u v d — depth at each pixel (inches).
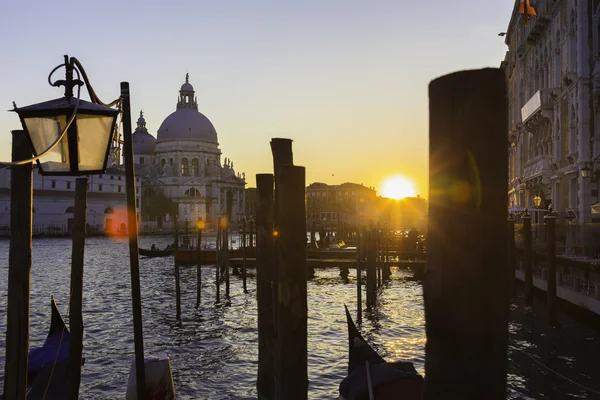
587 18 1017.5
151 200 5324.8
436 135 82.9
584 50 1015.0
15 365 231.8
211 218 5506.9
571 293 650.8
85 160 226.8
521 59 1601.9
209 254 1692.9
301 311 242.1
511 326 644.1
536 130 1403.8
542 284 764.6
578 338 591.5
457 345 79.9
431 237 83.8
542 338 593.9
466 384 79.1
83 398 478.0
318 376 523.8
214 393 489.1
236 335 706.8
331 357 586.2
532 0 1444.4
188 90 5994.1
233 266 1417.3
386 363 349.4
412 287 1159.0
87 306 947.3
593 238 699.4
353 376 345.7
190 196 5349.4
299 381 242.4
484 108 79.0
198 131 5679.1
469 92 79.6
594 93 984.9
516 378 482.6
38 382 366.6
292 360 241.8
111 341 675.4
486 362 78.7
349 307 912.3
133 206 255.4
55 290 1173.7
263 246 402.9
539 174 1262.3
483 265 79.1
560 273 713.0
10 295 232.4
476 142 79.1
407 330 719.1
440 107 82.3
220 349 634.2
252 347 642.2
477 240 79.1
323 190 6766.7
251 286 1197.7
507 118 80.7
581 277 639.8
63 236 3882.9
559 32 1176.8
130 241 256.4
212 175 5703.7
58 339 430.9
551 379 478.0
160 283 1288.1
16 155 229.3
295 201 241.1
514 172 1754.4
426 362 84.0
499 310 79.4
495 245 79.4
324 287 1177.4
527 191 1488.7
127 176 253.8
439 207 82.3
